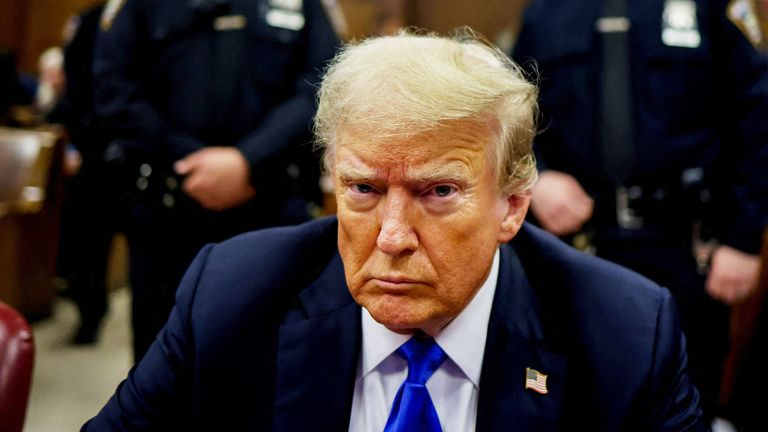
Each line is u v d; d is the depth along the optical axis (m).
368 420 0.85
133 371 0.94
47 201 3.31
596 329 0.87
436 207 0.70
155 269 1.86
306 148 1.87
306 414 0.85
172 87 1.85
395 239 0.69
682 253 1.72
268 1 1.88
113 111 1.82
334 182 0.75
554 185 1.73
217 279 0.92
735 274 1.68
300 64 1.92
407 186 0.69
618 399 0.83
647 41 1.71
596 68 1.74
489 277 0.88
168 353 0.90
